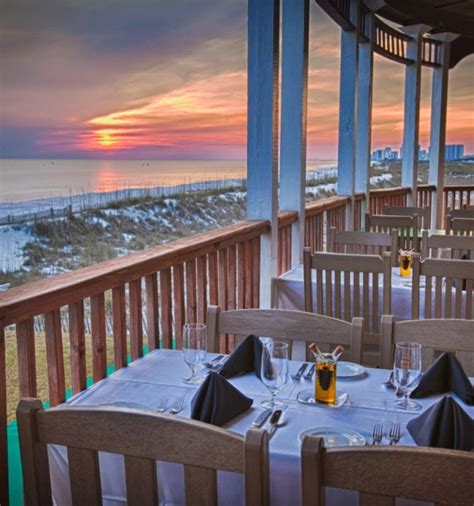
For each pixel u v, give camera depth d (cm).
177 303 280
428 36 764
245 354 191
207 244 303
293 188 459
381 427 149
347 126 586
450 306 291
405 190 740
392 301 322
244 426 151
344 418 155
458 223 475
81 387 203
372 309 300
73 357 201
